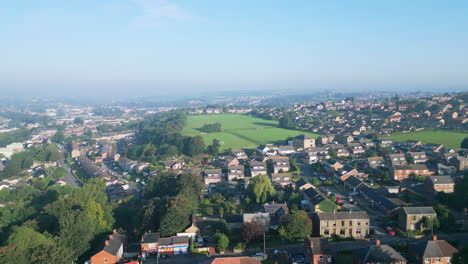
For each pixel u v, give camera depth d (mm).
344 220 97188
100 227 108125
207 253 93562
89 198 132500
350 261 83375
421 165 152875
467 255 65812
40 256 81688
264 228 105312
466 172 135125
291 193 140375
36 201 161875
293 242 97750
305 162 199750
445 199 116562
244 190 151500
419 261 77562
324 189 145750
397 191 131875
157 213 112125
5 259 77562
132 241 106500
